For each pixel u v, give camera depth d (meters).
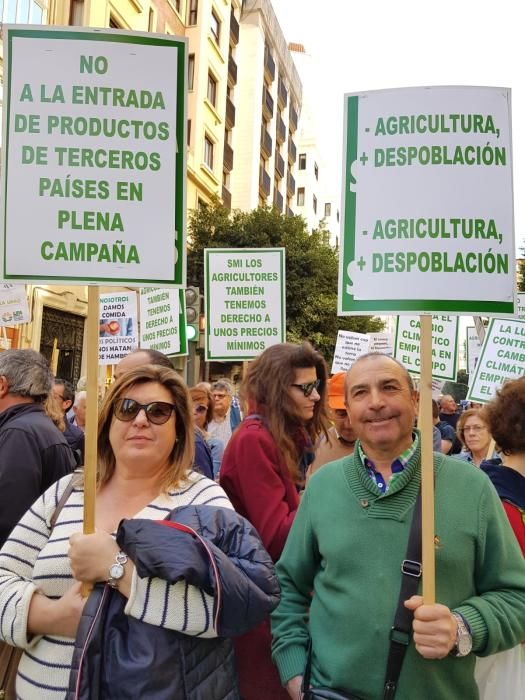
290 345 2.81
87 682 1.71
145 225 2.28
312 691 2.04
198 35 23.47
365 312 2.26
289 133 38.34
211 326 5.72
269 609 1.84
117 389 2.13
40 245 2.22
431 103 2.26
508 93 2.27
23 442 2.98
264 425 2.71
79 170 2.25
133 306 7.30
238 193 29.75
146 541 1.74
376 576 2.05
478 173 2.24
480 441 5.51
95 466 1.94
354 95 2.32
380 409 2.18
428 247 2.23
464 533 2.04
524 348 5.67
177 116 2.31
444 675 1.98
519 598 2.04
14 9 12.44
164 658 1.74
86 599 1.84
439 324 7.04
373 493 2.15
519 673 2.20
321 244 22.80
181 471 2.14
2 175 2.22
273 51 33.44
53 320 14.64
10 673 2.54
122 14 17.17
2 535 2.89
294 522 2.39
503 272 2.23
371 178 2.29
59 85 2.26
